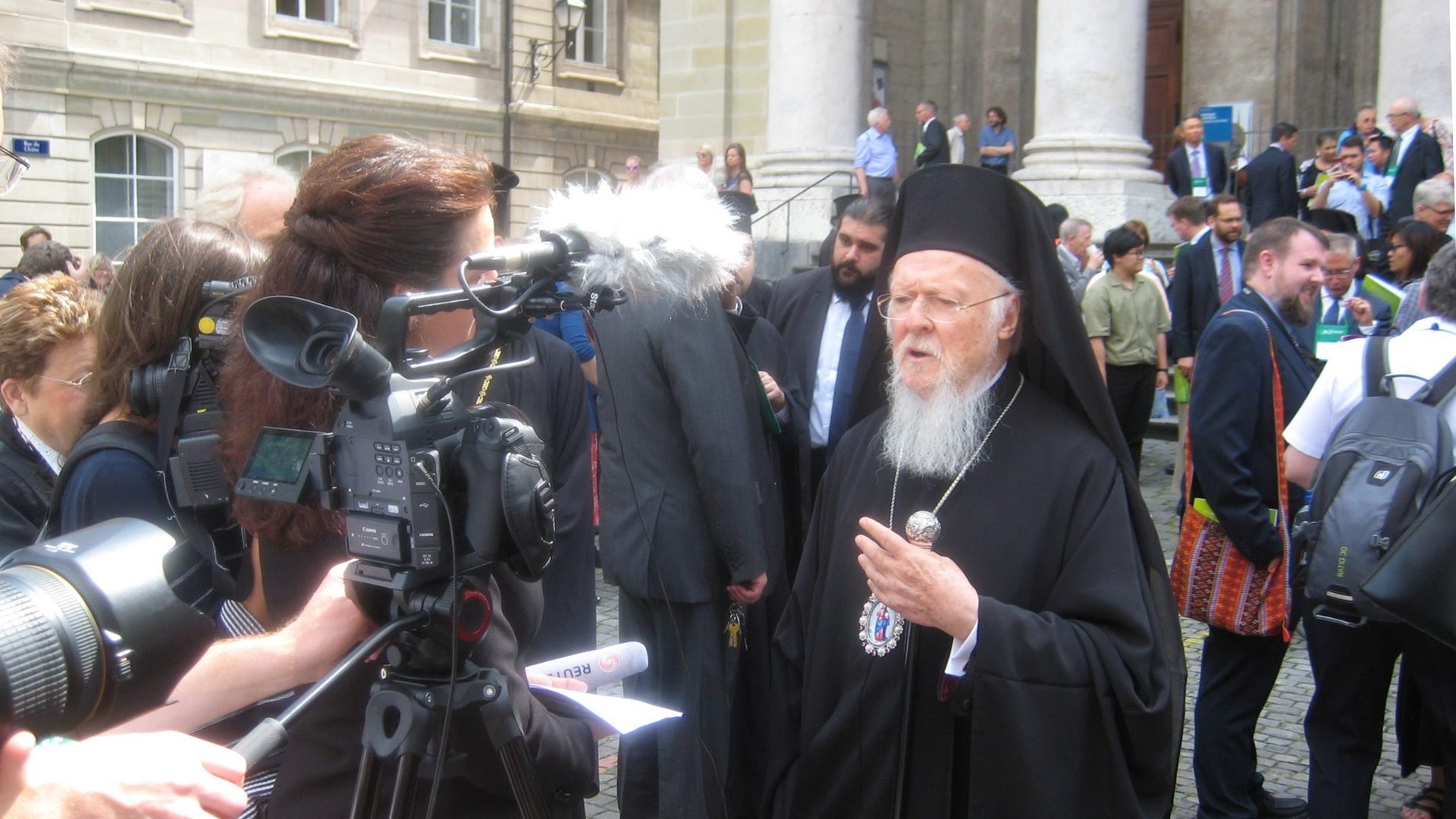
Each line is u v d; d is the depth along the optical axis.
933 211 2.17
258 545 1.63
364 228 1.51
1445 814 3.11
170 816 1.08
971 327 2.12
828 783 2.23
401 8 23.97
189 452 1.74
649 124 28.80
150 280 2.02
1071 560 2.06
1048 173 11.31
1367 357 3.26
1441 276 3.21
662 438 3.38
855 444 2.42
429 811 1.35
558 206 1.56
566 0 25.72
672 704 3.40
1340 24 13.74
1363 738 3.22
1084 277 9.63
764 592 3.46
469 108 25.17
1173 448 10.16
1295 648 5.50
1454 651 2.98
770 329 4.14
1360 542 2.92
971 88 17.20
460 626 1.36
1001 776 1.93
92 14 19.59
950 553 2.12
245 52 21.62
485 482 1.33
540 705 1.62
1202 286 8.23
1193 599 3.62
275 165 2.87
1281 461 3.54
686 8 15.88
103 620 1.08
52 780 1.05
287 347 1.33
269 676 1.45
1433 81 10.41
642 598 3.43
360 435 1.34
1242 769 3.67
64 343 2.53
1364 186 9.75
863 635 2.20
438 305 1.37
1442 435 2.96
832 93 13.52
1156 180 11.30
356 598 1.42
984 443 2.17
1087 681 1.95
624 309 3.30
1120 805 1.96
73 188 19.52
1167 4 15.88
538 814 1.43
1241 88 13.96
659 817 3.42
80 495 1.93
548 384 3.26
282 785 1.52
